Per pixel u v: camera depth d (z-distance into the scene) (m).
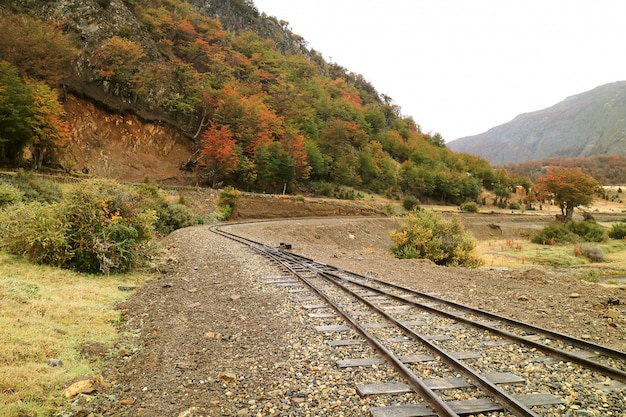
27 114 39.12
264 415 4.27
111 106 53.25
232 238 22.97
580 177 67.00
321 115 105.44
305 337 6.66
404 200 77.44
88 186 12.21
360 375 5.16
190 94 65.44
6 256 10.70
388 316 7.63
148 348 6.29
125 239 11.88
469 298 10.12
